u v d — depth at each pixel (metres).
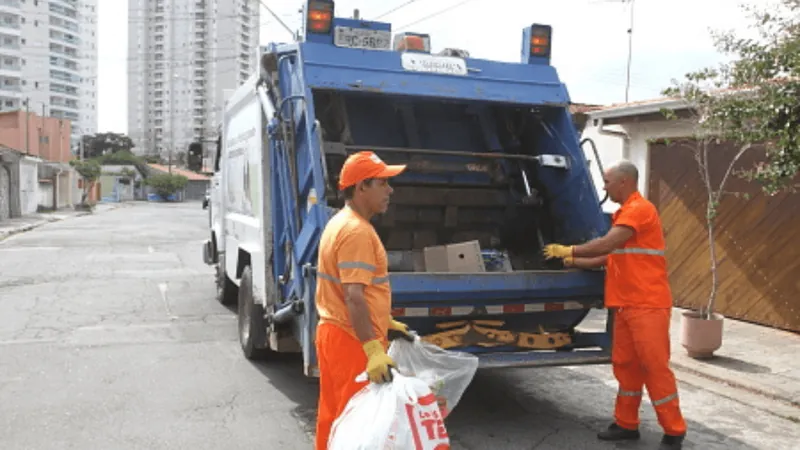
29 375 6.01
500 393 5.78
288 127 5.04
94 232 24.12
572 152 5.52
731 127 6.07
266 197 5.62
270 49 5.56
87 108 124.44
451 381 3.49
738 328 8.30
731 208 8.76
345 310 3.26
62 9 113.00
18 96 105.62
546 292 4.77
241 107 7.09
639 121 9.85
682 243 9.48
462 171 5.88
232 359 6.65
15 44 104.75
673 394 4.45
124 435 4.63
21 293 10.35
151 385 5.77
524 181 5.85
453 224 5.81
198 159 9.35
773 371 6.49
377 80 5.07
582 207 5.45
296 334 5.17
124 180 70.31
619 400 4.68
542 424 5.02
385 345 3.33
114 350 6.93
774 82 5.54
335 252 3.22
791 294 8.06
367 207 3.33
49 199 42.06
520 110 5.89
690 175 9.30
